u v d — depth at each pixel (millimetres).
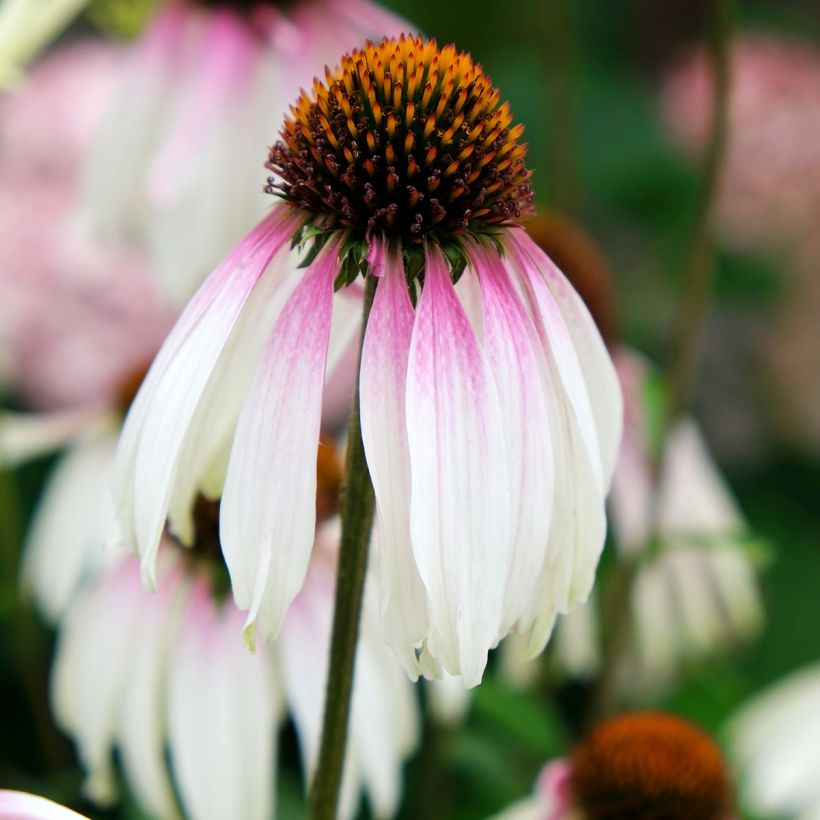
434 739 567
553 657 604
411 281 403
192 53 610
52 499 596
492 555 382
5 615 603
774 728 623
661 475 599
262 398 388
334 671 406
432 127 403
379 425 386
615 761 531
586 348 408
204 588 516
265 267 398
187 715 506
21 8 587
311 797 410
